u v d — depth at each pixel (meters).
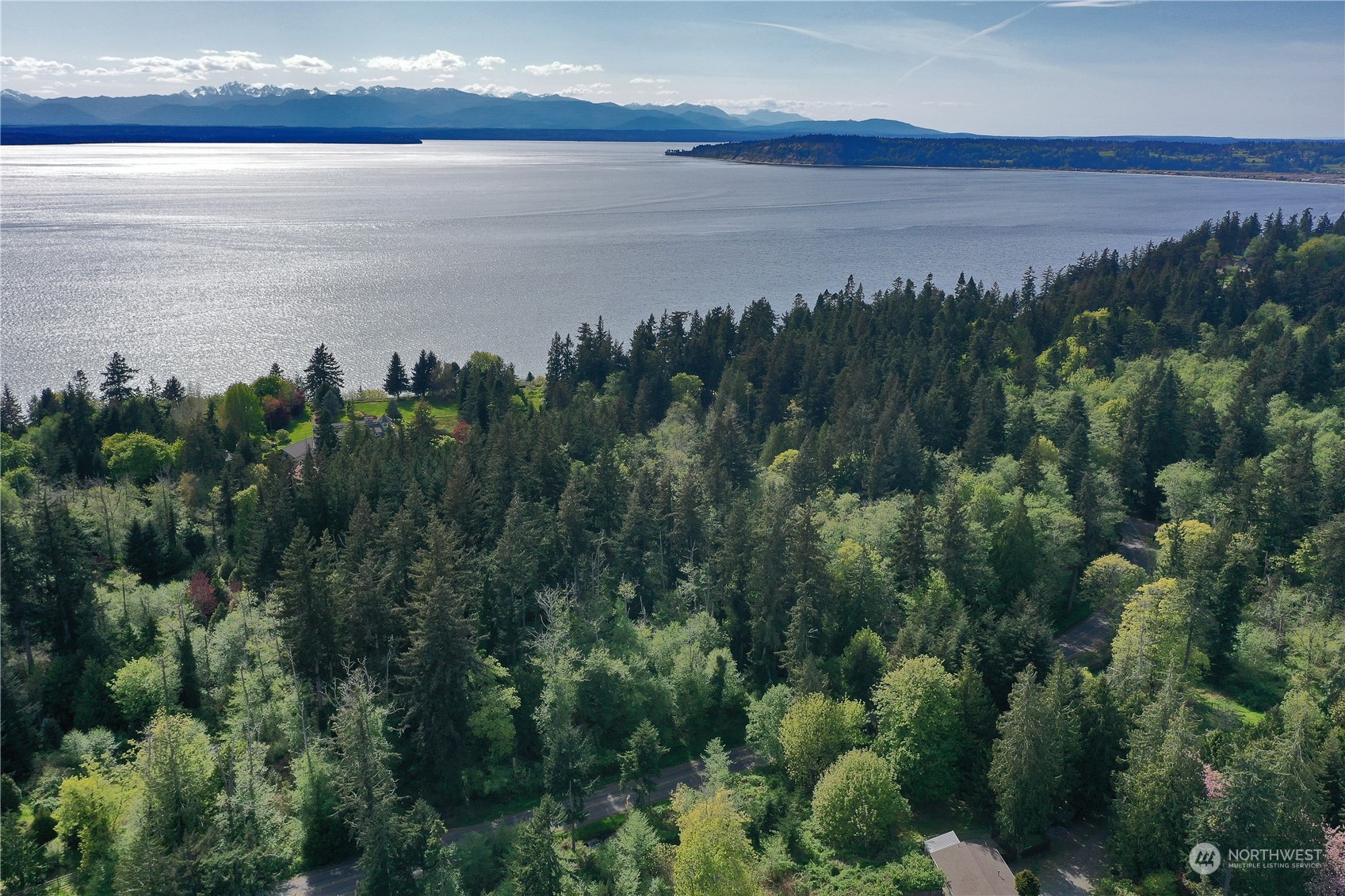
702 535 103.75
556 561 97.00
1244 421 130.88
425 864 59.06
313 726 75.31
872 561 90.94
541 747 77.00
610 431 156.38
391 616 79.19
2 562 81.62
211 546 119.25
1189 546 94.12
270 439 178.38
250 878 56.09
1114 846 62.19
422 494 107.25
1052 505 103.12
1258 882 55.66
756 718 76.25
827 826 65.06
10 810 65.38
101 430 170.50
